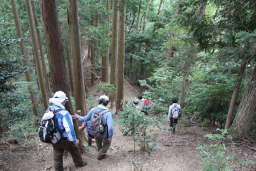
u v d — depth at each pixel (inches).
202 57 251.0
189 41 243.0
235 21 162.7
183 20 200.2
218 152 91.5
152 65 668.7
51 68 132.3
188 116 300.7
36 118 275.0
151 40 662.5
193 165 135.6
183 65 271.3
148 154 152.9
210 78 235.1
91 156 161.2
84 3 405.1
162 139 203.6
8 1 400.8
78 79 190.9
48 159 149.9
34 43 345.1
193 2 190.4
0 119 189.2
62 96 115.4
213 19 191.0
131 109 131.5
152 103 201.5
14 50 174.7
